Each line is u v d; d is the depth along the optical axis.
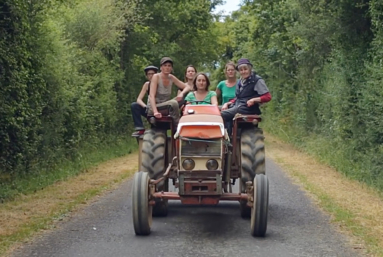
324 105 19.86
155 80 9.12
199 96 9.29
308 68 21.62
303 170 15.41
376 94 12.98
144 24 27.52
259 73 33.56
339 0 14.52
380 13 12.95
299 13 17.36
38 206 9.95
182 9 29.66
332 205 10.03
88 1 21.58
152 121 8.79
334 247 7.24
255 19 27.59
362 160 14.19
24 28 12.27
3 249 7.10
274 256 6.84
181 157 7.67
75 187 12.23
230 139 8.98
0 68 11.24
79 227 8.35
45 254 6.90
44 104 13.66
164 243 7.43
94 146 18.95
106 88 20.80
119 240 7.58
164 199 8.60
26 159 12.98
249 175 8.45
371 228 8.25
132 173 14.74
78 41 20.09
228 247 7.23
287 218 9.03
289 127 27.78
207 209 9.78
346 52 15.77
